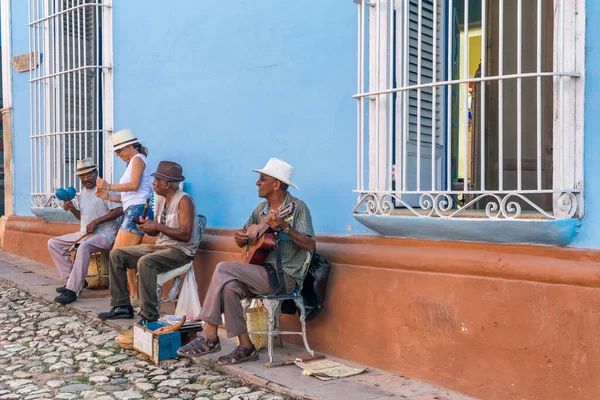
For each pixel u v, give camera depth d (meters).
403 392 3.90
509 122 5.13
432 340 4.04
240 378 4.25
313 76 4.98
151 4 6.66
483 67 3.84
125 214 6.05
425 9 4.64
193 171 6.17
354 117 4.68
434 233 4.02
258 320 4.76
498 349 3.71
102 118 7.67
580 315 3.38
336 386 4.00
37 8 8.54
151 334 4.62
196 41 6.11
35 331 5.48
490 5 5.27
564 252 3.48
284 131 5.23
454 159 5.41
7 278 7.65
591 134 3.46
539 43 3.50
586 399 3.36
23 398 3.87
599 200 3.42
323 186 4.90
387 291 4.29
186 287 5.53
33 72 8.76
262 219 4.71
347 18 4.73
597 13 3.44
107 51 7.30
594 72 3.45
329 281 4.68
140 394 3.96
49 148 8.25
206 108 6.01
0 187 12.09
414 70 4.56
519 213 3.56
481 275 3.80
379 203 4.25
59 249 6.76
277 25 5.28
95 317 5.80
